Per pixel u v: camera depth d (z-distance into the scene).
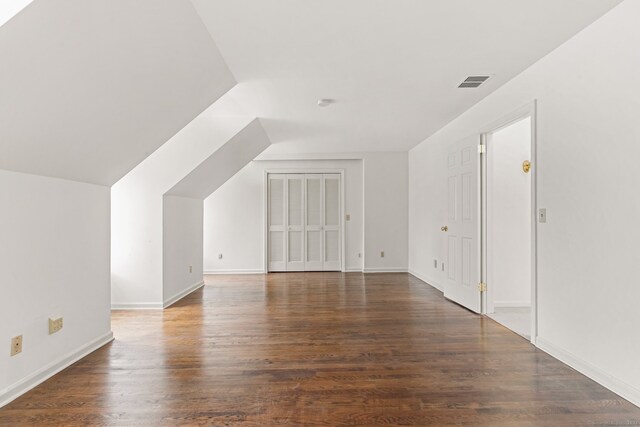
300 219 7.74
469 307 4.51
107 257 3.50
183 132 4.77
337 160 7.66
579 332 2.70
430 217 6.16
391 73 3.41
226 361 2.96
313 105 4.38
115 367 2.85
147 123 3.15
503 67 3.28
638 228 2.19
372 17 2.44
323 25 2.53
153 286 4.71
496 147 4.57
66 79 2.02
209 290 5.86
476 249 4.34
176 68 2.74
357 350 3.18
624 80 2.28
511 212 4.61
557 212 2.92
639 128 2.18
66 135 2.45
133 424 2.06
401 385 2.52
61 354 2.83
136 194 4.73
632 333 2.24
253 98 4.10
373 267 7.54
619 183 2.32
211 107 4.41
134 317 4.29
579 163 2.67
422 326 3.87
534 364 2.84
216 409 2.22
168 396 2.38
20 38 1.60
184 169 4.73
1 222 2.28
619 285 2.33
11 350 2.35
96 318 3.30
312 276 7.17
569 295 2.80
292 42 2.78
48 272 2.70
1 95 1.79
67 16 1.68
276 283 6.45
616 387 2.36
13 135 2.08
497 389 2.45
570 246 2.78
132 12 1.96
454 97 4.11
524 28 2.60
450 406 2.24
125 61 2.27
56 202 2.79
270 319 4.18
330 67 3.26
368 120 5.07
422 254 6.64
